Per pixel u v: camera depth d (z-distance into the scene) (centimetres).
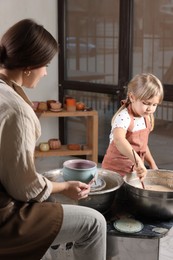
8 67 123
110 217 142
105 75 375
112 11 357
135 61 354
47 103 362
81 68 393
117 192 150
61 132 414
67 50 399
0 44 123
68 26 393
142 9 340
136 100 181
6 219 118
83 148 367
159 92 179
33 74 127
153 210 137
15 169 115
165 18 328
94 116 357
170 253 222
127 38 349
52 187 127
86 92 394
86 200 138
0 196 117
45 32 124
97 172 152
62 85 405
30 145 116
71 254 145
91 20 374
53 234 123
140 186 157
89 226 128
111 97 376
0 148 112
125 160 191
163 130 353
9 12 372
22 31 120
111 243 141
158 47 337
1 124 111
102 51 372
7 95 115
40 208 123
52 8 388
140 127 194
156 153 363
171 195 134
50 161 396
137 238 134
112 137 192
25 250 120
